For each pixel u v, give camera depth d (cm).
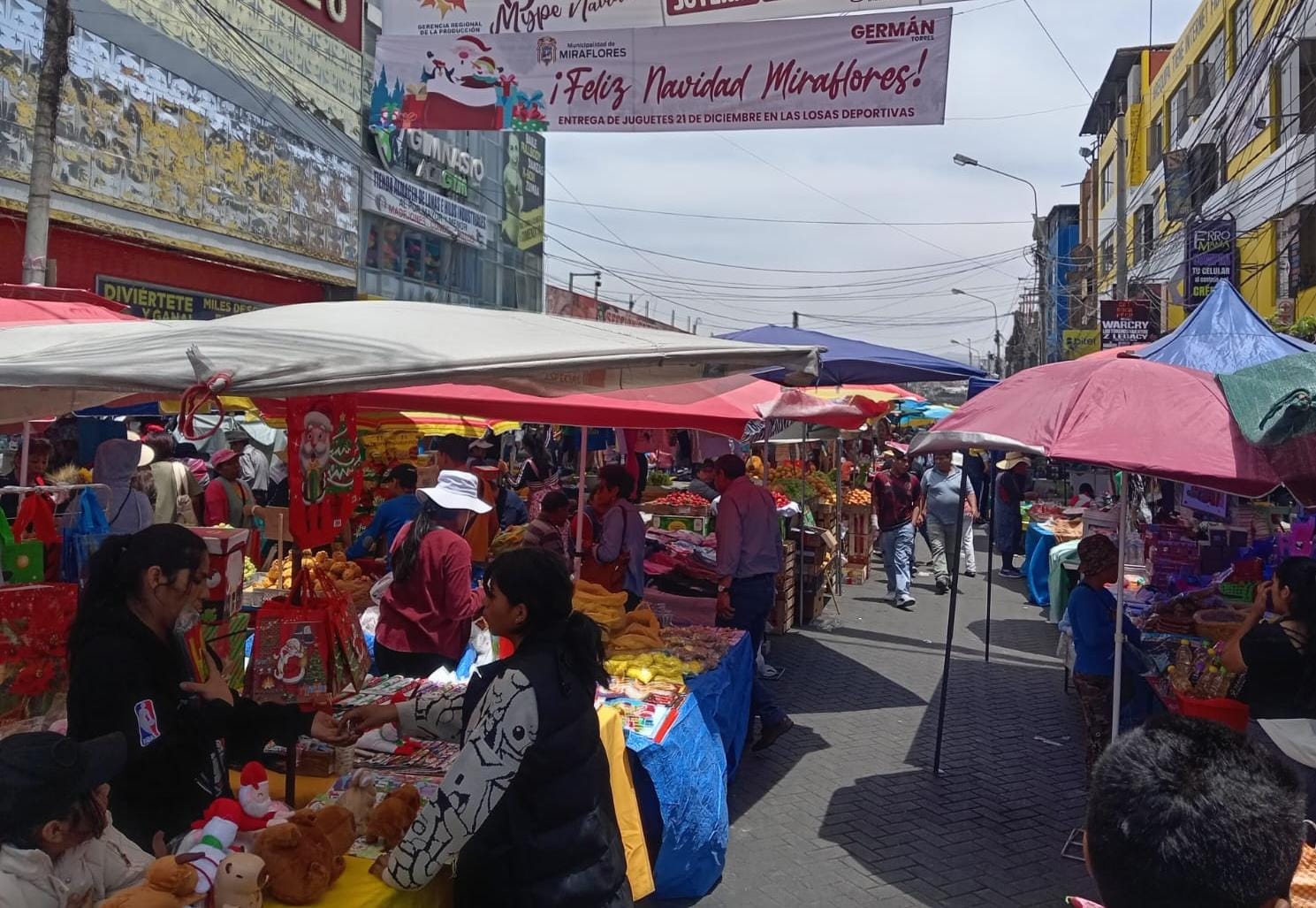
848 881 487
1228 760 144
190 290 1625
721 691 535
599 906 290
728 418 635
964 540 1515
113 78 1395
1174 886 134
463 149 2697
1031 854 521
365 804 316
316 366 260
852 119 725
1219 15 2120
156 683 282
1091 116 3941
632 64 761
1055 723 754
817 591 1141
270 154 1791
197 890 237
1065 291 4166
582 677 299
